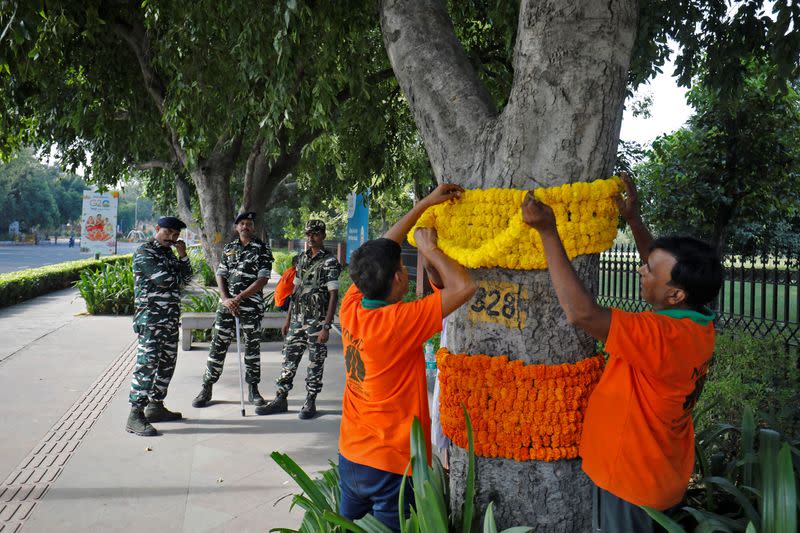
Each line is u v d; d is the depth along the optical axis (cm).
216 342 581
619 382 201
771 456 221
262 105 478
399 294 234
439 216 242
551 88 221
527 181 226
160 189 1633
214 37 568
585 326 187
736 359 480
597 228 218
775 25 471
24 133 1012
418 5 271
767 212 812
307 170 1013
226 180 922
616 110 226
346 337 239
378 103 736
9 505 365
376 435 228
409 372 228
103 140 1048
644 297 207
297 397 621
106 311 1252
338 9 481
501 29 664
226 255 583
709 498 255
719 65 579
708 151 793
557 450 221
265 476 416
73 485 397
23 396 612
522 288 227
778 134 741
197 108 573
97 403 591
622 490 198
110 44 801
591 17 217
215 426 526
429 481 208
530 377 222
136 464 435
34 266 2992
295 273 570
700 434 302
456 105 252
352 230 1087
